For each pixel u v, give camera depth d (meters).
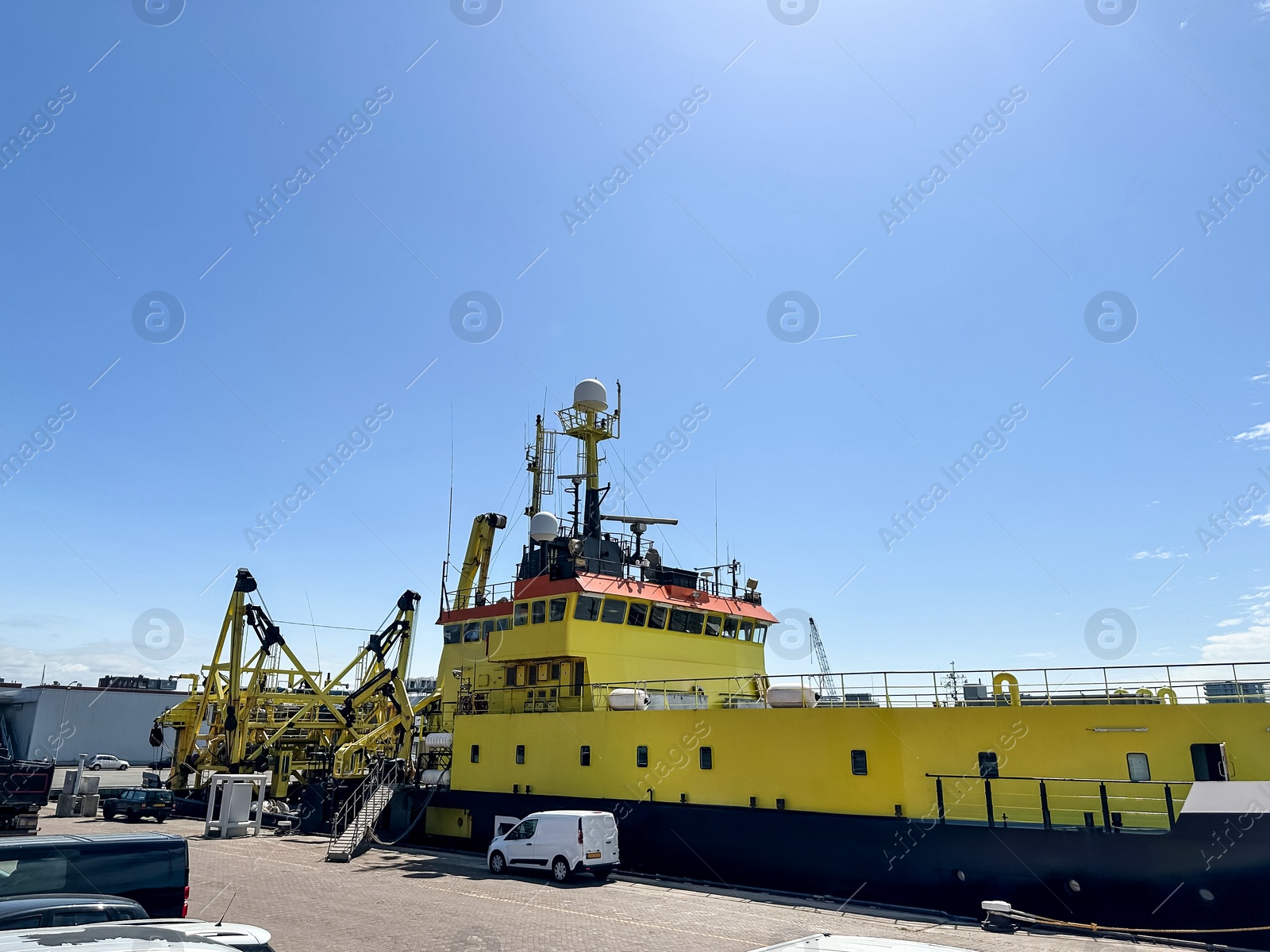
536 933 15.00
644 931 15.21
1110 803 16.23
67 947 5.91
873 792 18.72
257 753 40.25
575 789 23.78
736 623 29.98
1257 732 15.41
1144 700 16.86
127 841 12.56
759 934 14.98
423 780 29.05
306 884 20.41
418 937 14.69
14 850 11.51
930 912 17.16
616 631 26.34
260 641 41.00
